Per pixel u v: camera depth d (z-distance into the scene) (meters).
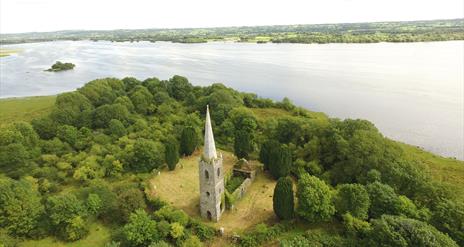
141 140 74.69
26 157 71.31
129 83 129.25
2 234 49.19
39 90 165.38
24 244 50.66
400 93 139.38
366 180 57.66
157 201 58.28
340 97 137.62
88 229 53.56
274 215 55.53
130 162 72.19
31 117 111.94
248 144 74.50
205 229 51.25
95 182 64.69
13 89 167.62
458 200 49.59
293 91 149.38
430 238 39.97
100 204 55.75
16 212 51.34
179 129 87.50
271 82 168.75
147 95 112.19
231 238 50.28
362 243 46.03
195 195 62.22
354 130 68.12
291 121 78.88
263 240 49.47
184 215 52.88
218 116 96.31
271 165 66.69
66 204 52.38
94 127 95.44
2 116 114.81
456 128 99.56
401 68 194.25
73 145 82.94
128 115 97.50
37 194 60.50
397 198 50.06
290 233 50.97
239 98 117.62
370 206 51.06
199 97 118.81
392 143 63.94
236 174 67.06
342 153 63.78
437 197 51.75
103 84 118.31
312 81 168.75
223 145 84.38
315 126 74.69
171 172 71.25
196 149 82.44
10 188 53.84
